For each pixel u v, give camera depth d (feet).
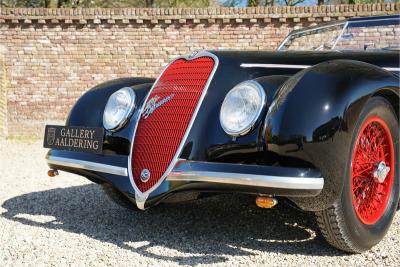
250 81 7.76
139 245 8.71
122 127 9.07
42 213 11.08
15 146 27.81
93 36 30.99
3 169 19.08
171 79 9.02
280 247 8.57
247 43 30.30
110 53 31.04
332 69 7.65
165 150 8.23
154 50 30.83
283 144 7.17
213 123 8.02
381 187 8.70
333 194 7.28
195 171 7.64
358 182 8.21
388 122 8.43
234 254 8.21
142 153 8.54
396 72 9.39
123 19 30.53
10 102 31.45
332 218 7.65
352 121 7.29
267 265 7.67
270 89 7.74
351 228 7.78
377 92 8.02
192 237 9.18
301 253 8.25
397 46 11.84
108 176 8.90
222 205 11.68
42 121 31.50
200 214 10.87
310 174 7.05
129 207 10.91
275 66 8.80
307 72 7.67
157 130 8.52
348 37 12.65
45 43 31.17
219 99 8.27
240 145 7.55
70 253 8.26
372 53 9.84
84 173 9.43
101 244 8.75
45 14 30.71
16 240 8.96
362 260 7.93
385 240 9.05
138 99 9.29
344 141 7.22
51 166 9.87
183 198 8.48
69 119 9.88
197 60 8.97
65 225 10.02
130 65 31.01
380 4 28.55
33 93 31.40
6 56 31.17
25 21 30.73
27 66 31.30
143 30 30.81
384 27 12.12
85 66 31.17
